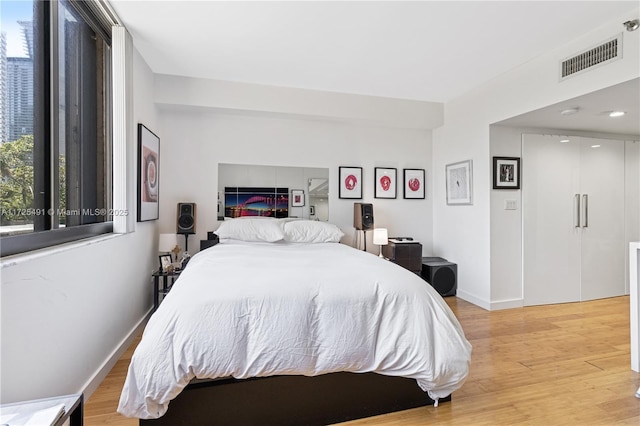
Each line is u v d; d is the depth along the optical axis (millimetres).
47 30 1545
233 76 3148
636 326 2018
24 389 1218
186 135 3439
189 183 3453
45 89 1537
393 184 4094
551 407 1640
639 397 1718
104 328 1952
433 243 4219
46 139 1545
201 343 1302
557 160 3465
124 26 2240
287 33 2342
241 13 2090
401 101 3805
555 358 2180
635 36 2008
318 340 1463
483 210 3326
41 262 1319
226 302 1395
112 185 2279
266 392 1470
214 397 1413
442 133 4023
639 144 3811
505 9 2018
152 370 1253
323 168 3857
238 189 3584
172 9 2051
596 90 2246
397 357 1500
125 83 2244
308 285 1553
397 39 2414
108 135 2291
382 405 1602
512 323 2861
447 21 2164
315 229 3326
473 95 3471
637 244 2014
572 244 3539
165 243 2969
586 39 2314
